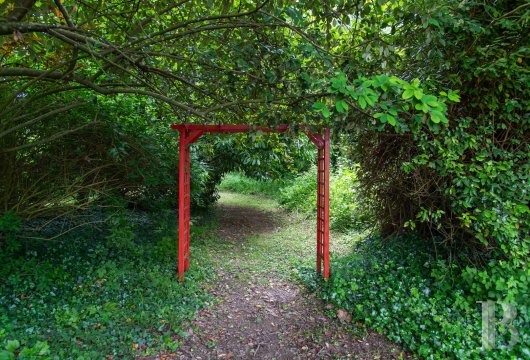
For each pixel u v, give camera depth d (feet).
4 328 10.09
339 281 14.38
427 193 13.75
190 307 13.37
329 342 11.52
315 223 29.55
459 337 10.37
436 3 9.11
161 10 10.94
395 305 12.14
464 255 13.29
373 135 15.88
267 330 12.35
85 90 15.99
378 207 18.24
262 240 24.64
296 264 18.88
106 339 10.61
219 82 11.62
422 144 12.09
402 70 12.15
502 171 11.58
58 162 16.90
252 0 12.03
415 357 10.44
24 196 15.94
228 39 11.93
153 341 10.95
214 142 25.44
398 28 10.91
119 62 11.12
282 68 10.43
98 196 18.12
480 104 11.77
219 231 26.94
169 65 13.46
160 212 23.65
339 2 10.41
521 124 11.63
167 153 20.49
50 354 9.32
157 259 17.37
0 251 13.38
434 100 7.33
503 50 10.81
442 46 11.55
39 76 10.34
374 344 11.23
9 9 9.36
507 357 9.65
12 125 14.49
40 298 12.46
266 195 48.88
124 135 17.47
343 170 33.12
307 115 10.78
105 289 13.61
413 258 15.01
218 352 10.93
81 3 11.18
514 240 11.25
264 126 12.14
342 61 10.84
